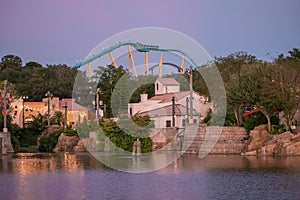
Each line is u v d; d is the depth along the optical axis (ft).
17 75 564.30
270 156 226.58
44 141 305.32
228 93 262.06
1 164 211.41
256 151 236.22
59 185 149.07
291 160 205.36
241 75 260.21
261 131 243.40
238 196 128.06
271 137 239.30
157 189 140.77
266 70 255.09
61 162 218.18
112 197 129.08
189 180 156.66
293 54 388.16
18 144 312.29
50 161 223.92
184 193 133.69
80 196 130.93
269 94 241.35
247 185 144.36
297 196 126.52
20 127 362.94
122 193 134.72
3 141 288.92
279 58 272.31
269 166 186.29
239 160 212.02
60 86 514.27
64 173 177.68
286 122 245.45
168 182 153.38
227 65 324.19
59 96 507.71
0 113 310.45
